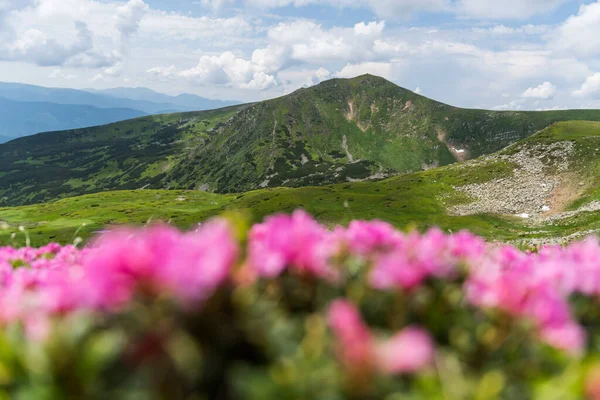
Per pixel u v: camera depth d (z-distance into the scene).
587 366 2.28
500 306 2.86
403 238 4.43
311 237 3.03
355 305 3.05
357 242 4.07
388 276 3.09
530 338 2.79
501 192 146.38
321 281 3.12
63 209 185.12
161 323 2.30
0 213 177.12
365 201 146.12
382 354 2.19
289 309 3.00
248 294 2.59
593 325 3.53
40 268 5.36
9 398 2.24
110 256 2.28
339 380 2.17
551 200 134.62
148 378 2.24
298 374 2.14
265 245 3.03
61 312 2.54
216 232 2.83
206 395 2.40
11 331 2.66
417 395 2.21
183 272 2.24
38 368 2.19
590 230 78.44
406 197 148.75
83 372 2.18
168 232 2.61
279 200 148.88
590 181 135.75
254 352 2.57
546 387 2.31
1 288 3.84
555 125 183.25
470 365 2.81
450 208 140.75
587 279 3.54
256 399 2.06
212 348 2.44
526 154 168.00
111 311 2.39
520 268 4.20
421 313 3.14
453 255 4.25
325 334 2.50
